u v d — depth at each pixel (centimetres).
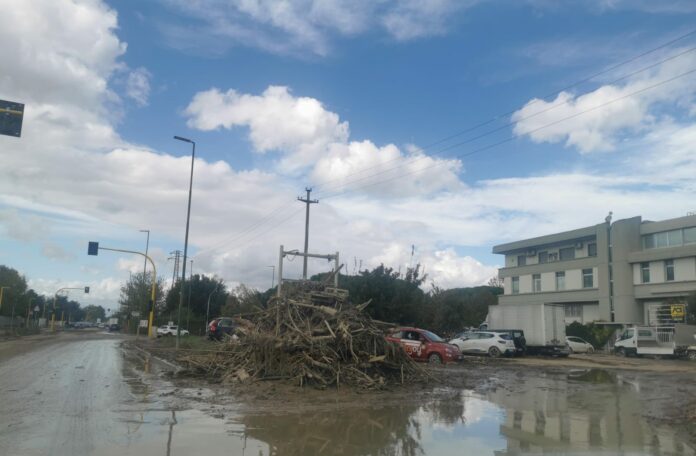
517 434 926
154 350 2930
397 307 3325
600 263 4869
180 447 773
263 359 1548
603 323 4466
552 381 1844
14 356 2506
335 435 887
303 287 1909
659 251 4356
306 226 4478
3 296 8925
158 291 8281
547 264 5475
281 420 999
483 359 2950
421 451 795
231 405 1148
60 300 16000
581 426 1006
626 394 1485
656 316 4203
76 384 1448
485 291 6556
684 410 1198
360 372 1459
